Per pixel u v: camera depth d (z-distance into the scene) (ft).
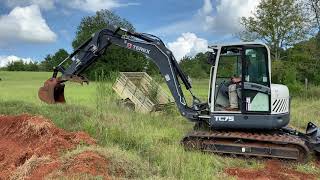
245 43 36.14
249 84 35.94
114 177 26.12
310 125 39.73
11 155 32.24
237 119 36.11
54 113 42.57
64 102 47.70
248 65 36.17
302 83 102.53
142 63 202.39
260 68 35.99
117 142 34.83
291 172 32.07
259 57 36.01
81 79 45.47
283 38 101.45
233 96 36.50
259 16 102.12
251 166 33.42
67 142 32.09
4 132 37.35
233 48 36.68
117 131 36.29
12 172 28.40
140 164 28.60
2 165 30.58
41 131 35.12
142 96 55.26
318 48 99.96
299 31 100.42
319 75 100.37
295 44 101.35
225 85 37.19
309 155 34.19
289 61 100.63
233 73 37.11
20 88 124.57
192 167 30.12
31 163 28.27
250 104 35.91
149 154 32.45
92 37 45.21
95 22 241.55
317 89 96.84
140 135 37.50
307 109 67.36
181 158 31.73
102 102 52.75
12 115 41.39
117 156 28.35
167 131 42.24
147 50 42.75
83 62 45.39
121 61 197.57
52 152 30.42
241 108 36.01
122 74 57.41
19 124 37.24
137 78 61.62
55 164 27.43
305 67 100.07
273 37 101.65
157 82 58.80
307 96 92.22
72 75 45.57
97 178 25.17
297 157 34.01
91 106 51.03
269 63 35.76
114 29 44.34
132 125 41.68
